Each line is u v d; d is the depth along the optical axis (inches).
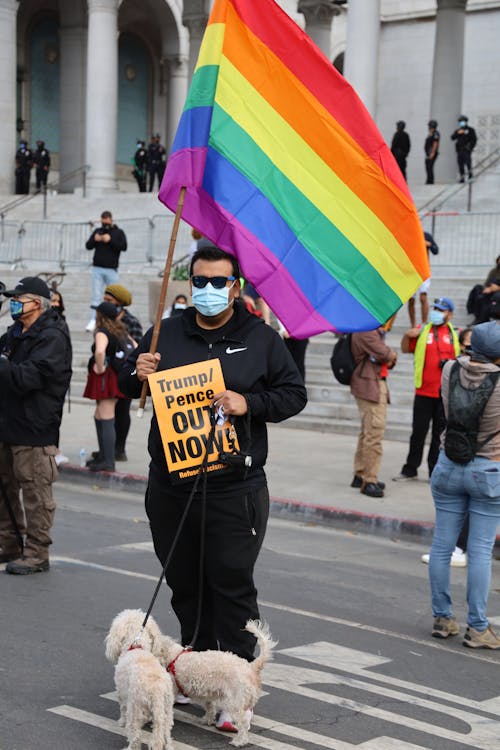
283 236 206.5
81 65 1579.7
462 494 240.4
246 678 162.7
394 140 1079.6
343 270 211.9
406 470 446.6
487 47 1368.1
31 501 279.6
